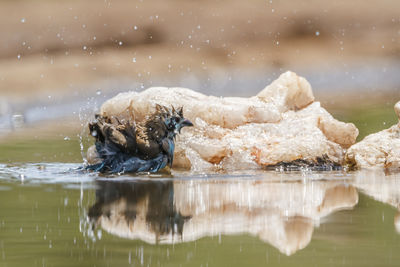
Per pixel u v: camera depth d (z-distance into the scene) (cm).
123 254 1469
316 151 2905
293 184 2364
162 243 1558
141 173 2678
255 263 1386
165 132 2736
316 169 2819
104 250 1497
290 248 1491
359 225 1698
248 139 2998
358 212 1853
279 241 1552
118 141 2697
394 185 2327
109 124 2722
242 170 2791
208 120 3073
